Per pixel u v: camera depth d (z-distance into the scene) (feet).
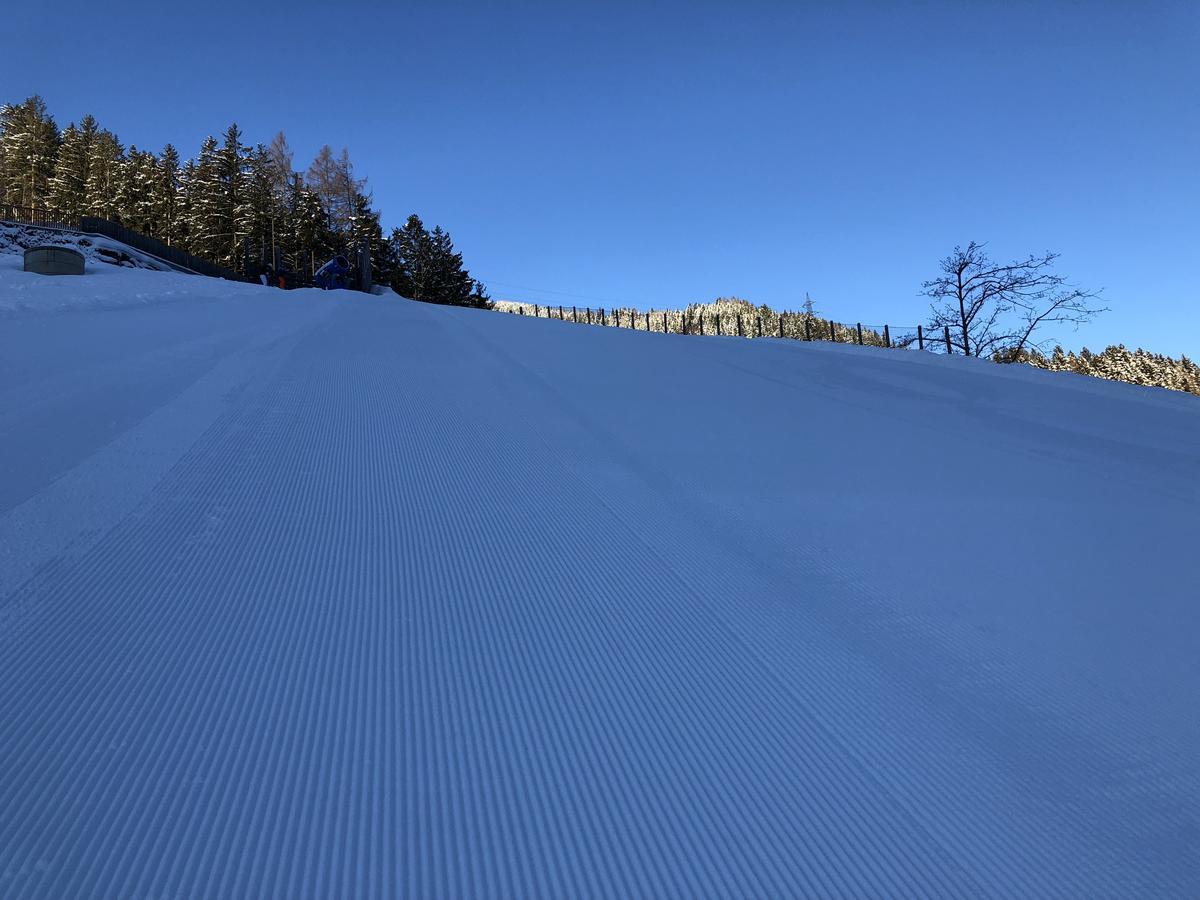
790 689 8.09
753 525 12.58
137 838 5.42
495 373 23.07
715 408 21.39
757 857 5.84
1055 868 5.90
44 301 28.30
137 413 14.69
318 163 224.94
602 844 5.86
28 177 221.66
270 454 13.50
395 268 203.21
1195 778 7.03
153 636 7.80
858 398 25.68
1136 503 15.55
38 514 9.95
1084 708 8.07
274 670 7.52
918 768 7.00
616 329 42.11
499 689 7.66
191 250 187.42
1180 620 10.18
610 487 13.71
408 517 11.55
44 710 6.57
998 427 22.63
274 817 5.76
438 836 5.77
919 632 9.48
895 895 5.57
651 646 8.72
